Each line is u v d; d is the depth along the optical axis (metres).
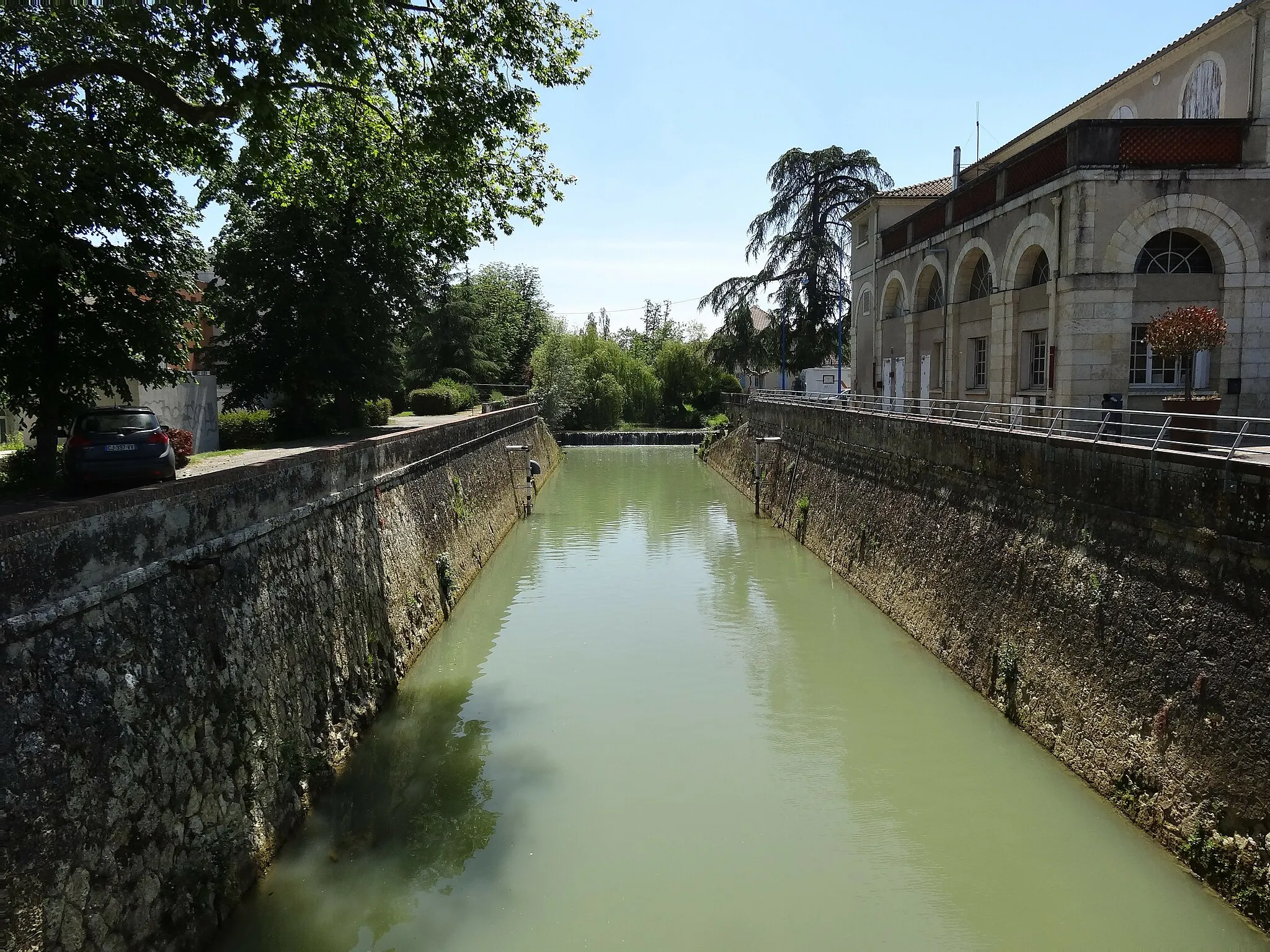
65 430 12.72
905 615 16.36
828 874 8.80
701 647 15.93
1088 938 7.62
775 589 20.17
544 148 14.19
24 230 10.09
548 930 7.95
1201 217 15.81
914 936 7.77
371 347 22.64
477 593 20.25
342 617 12.05
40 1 9.81
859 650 15.45
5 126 9.19
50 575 6.15
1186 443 9.15
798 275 43.56
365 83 11.95
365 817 9.98
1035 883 8.45
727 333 47.56
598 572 22.27
